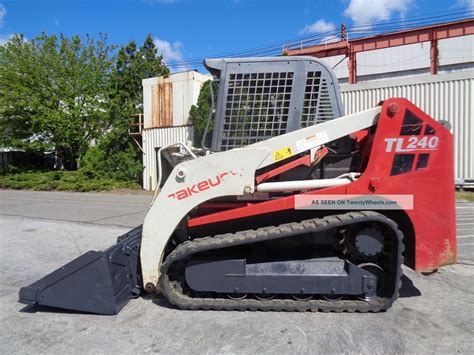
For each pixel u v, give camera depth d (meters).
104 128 23.38
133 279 3.82
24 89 21.47
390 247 3.39
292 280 3.37
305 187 3.52
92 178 20.95
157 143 19.66
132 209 11.05
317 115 3.71
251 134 3.76
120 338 2.99
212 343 2.87
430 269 3.41
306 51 23.88
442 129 3.42
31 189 20.59
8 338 3.04
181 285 3.63
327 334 2.98
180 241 3.96
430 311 3.44
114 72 23.69
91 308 3.44
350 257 3.55
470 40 29.52
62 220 8.92
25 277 4.72
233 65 3.76
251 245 3.62
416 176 3.39
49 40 22.95
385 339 2.89
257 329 3.08
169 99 19.14
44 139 23.19
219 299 3.52
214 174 3.48
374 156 3.39
